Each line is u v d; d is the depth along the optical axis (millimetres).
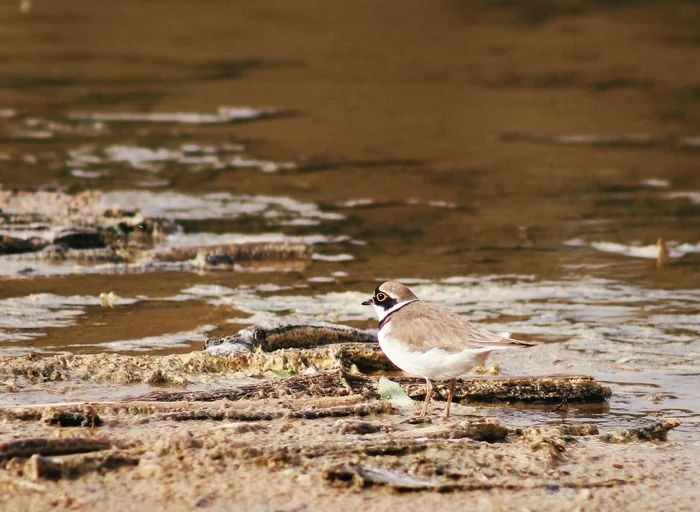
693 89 29531
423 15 37969
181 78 28938
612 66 32031
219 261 14961
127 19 36125
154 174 20172
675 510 7328
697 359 11461
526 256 15805
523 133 24672
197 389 9914
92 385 9867
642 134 24891
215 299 13211
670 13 39062
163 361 10461
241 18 36844
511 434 8836
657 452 8586
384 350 9414
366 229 17172
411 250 16000
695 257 15914
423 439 8242
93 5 37906
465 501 7277
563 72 31094
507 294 13828
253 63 30938
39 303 12750
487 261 15477
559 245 16500
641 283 14477
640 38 35625
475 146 23344
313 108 26312
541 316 12914
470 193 19688
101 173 19984
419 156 22344
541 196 19594
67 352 10961
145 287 13688
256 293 13547
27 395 9477
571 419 9586
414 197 19312
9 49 31375
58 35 33469
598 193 19938
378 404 9352
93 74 29000
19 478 7336
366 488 7367
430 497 7312
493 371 10898
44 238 15211
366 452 7910
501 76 30484
